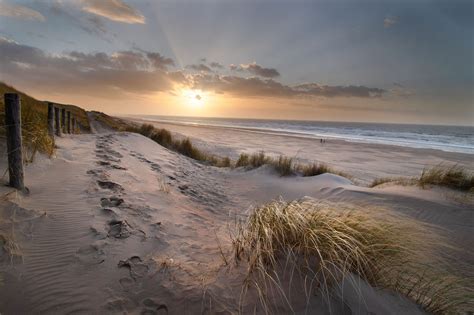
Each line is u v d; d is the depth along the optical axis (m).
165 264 2.29
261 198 6.70
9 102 3.04
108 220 2.94
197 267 2.31
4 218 2.52
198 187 6.45
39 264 2.08
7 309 1.66
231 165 11.66
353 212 2.90
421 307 1.96
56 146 5.86
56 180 3.85
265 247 2.20
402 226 2.96
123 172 5.07
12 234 2.34
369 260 2.13
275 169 9.32
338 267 2.08
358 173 14.59
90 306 1.77
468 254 3.58
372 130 77.88
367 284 2.00
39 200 3.09
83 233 2.59
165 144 14.09
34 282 1.90
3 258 2.04
